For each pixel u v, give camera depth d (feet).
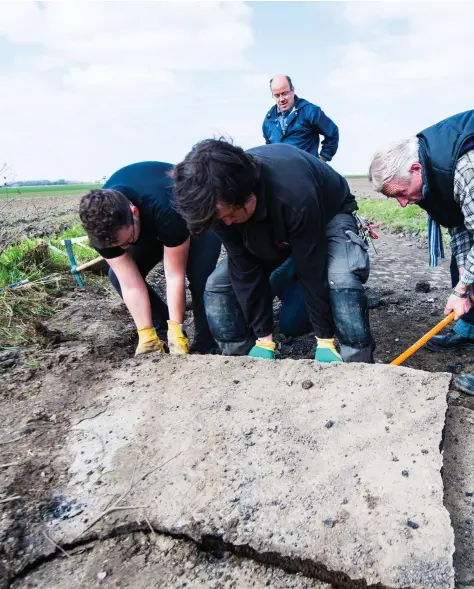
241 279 8.78
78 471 6.85
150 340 9.75
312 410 7.35
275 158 7.48
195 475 6.47
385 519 5.58
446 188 7.79
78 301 15.79
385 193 8.18
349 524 5.57
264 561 5.56
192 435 7.18
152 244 10.23
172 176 6.54
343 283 8.42
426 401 7.27
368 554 5.24
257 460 6.56
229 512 5.89
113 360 10.23
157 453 6.97
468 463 6.85
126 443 7.26
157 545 5.87
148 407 8.01
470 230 7.73
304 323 11.39
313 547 5.38
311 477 6.21
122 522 6.01
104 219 7.95
